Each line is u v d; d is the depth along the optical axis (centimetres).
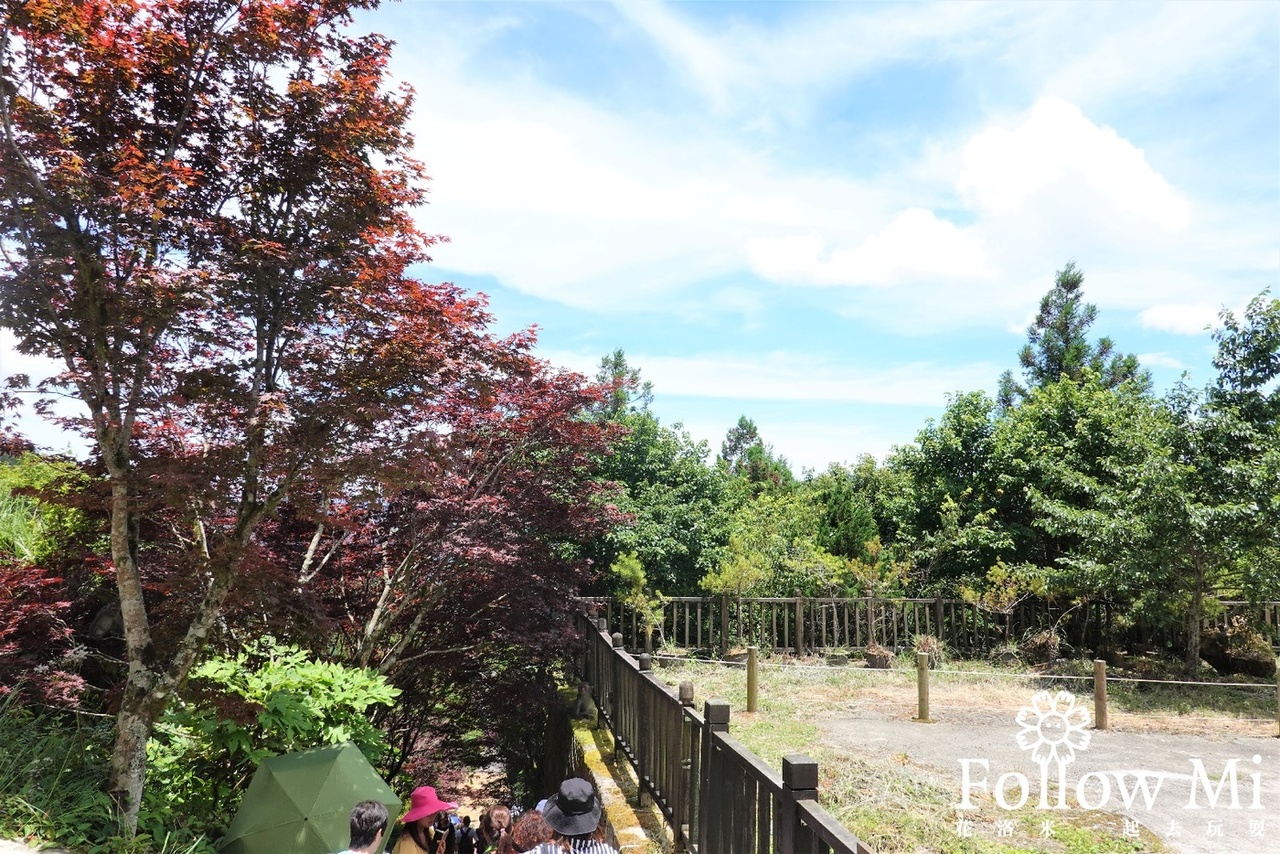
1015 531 1499
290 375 583
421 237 646
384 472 563
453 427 845
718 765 466
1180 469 1103
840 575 1462
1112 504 1230
